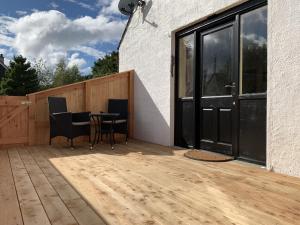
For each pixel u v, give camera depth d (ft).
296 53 11.15
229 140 15.39
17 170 12.89
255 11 13.75
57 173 12.34
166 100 20.16
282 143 11.74
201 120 17.69
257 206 8.34
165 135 20.27
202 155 15.78
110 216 7.73
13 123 19.70
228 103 15.40
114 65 89.15
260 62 13.43
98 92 22.89
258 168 12.86
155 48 21.49
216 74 16.47
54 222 7.36
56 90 21.30
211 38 16.93
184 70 19.22
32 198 9.13
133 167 13.38
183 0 18.26
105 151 17.97
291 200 8.79
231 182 10.73
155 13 21.49
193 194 9.44
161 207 8.34
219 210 8.08
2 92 85.92
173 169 12.91
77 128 19.13
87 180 11.20
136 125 24.21
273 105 12.09
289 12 11.43
